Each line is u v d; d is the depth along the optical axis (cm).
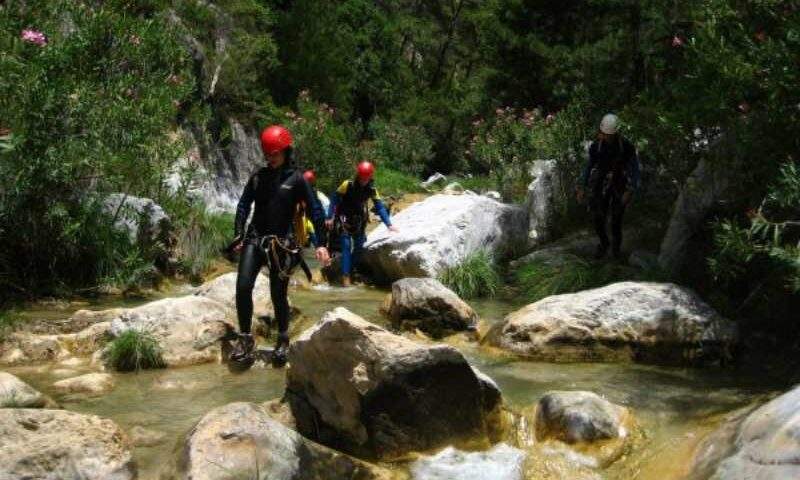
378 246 878
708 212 715
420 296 658
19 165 675
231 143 1589
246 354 530
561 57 2075
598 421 405
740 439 331
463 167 2966
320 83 2509
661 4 1090
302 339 421
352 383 397
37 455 319
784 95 569
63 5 808
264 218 528
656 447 393
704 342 564
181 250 894
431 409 392
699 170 731
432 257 841
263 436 339
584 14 2048
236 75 1664
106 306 697
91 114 742
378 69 3978
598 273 765
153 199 913
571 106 1184
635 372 540
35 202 709
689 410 450
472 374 402
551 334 577
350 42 3788
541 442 411
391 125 2862
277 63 1962
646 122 757
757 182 634
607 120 801
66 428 342
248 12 1955
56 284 722
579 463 385
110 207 798
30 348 536
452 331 647
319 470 346
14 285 684
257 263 524
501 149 1345
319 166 1862
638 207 1004
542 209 1028
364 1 4253
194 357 541
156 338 540
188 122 1417
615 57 1307
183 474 320
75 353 546
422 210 978
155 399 457
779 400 335
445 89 4453
